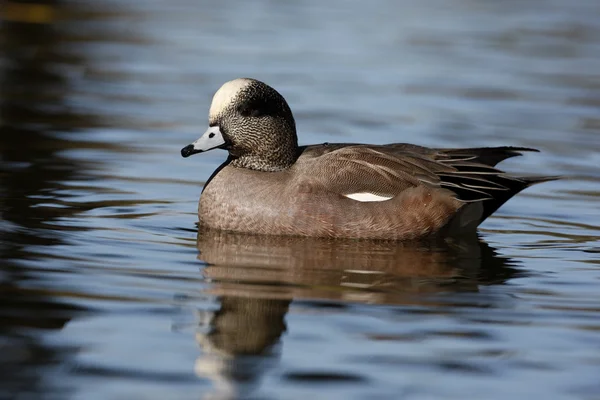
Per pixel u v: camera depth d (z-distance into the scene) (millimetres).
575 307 10047
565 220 13758
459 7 31797
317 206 12406
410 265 11492
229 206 12562
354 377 8242
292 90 20891
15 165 15289
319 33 27125
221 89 12852
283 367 8406
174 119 18672
